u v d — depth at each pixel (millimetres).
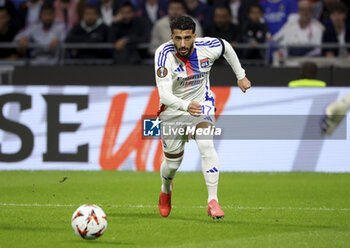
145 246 18297
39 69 48281
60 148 44875
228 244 18578
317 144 44406
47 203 28469
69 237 19734
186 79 22891
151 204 28344
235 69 24156
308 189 34969
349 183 38125
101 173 42875
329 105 44469
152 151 44625
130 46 50875
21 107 44969
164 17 52344
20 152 44969
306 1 53031
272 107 44562
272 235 20109
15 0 57812
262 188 35281
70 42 52219
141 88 44938
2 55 53969
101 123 44938
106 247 18141
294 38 53812
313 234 20312
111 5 57844
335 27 53781
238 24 51750
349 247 18172
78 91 44969
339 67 47469
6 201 29141
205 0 55250
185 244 18562
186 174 42469
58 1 57219
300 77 46375
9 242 18891
